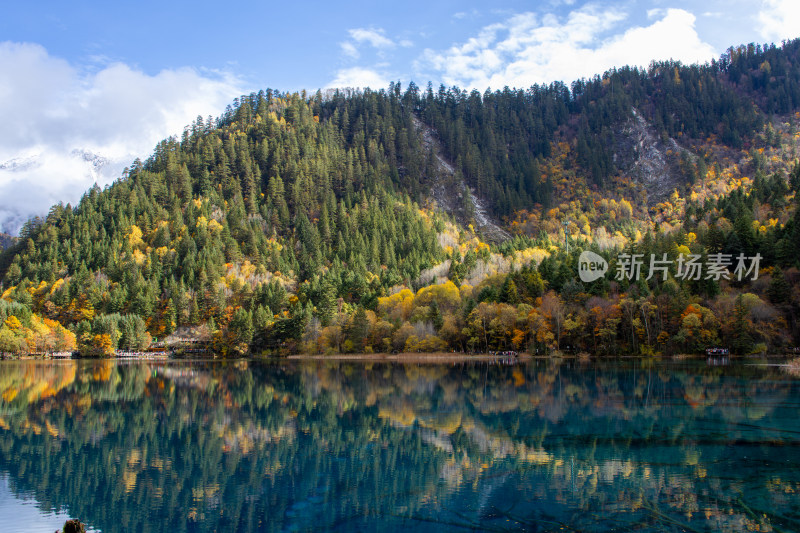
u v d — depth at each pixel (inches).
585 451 1403.8
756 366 3267.7
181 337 7042.3
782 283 3939.5
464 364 4227.4
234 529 978.7
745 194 7032.5
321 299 6451.8
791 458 1298.0
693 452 1365.7
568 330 4466.0
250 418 1982.0
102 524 1016.9
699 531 902.4
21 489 1211.2
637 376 2928.2
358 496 1122.7
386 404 2234.3
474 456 1393.9
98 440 1652.3
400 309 5964.6
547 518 975.0
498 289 5472.4
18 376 3745.1
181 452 1502.2
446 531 935.7
